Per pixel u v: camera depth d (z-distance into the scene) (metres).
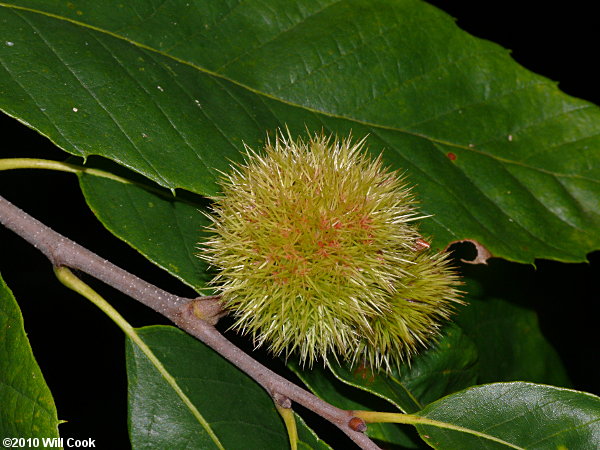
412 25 0.38
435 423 0.33
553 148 0.38
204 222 0.35
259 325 0.32
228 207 0.33
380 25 0.38
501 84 0.38
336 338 0.33
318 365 0.35
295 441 0.33
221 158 0.34
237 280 0.32
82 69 0.34
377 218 0.32
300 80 0.37
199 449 0.34
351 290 0.32
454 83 0.38
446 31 0.38
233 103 0.35
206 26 0.36
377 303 0.33
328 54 0.37
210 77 0.35
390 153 0.37
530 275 0.43
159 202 0.35
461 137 0.38
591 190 0.38
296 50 0.37
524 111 0.38
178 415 0.34
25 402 0.31
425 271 0.34
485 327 0.41
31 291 0.45
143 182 0.35
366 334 0.33
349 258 0.32
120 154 0.33
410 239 0.33
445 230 0.36
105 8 0.35
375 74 0.37
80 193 0.45
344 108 0.37
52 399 0.31
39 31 0.34
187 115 0.34
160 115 0.34
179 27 0.36
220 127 0.35
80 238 0.44
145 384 0.34
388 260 0.33
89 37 0.34
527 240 0.37
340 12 0.38
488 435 0.33
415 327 0.34
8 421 0.31
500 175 0.37
